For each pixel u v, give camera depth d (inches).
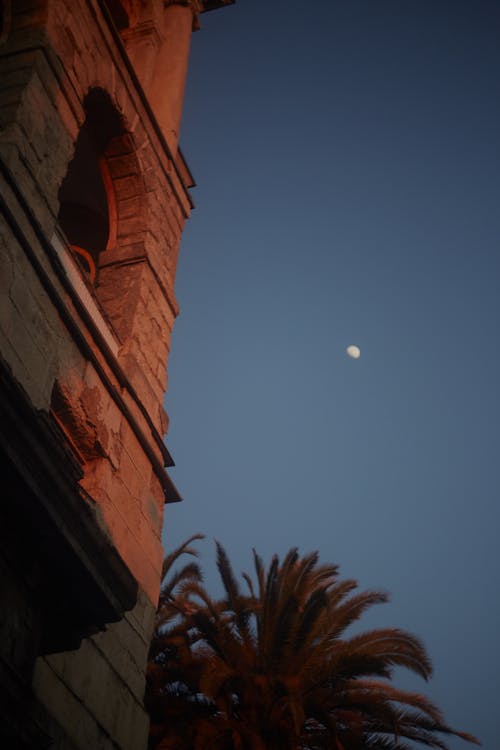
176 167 772.6
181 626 975.6
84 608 320.5
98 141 701.9
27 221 504.1
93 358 550.6
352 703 901.8
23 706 291.9
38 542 306.2
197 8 931.3
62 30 606.2
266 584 967.6
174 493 625.0
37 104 552.7
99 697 482.6
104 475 545.3
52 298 511.5
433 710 911.7
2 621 291.6
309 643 918.4
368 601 940.6
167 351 679.1
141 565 560.4
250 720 892.0
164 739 868.0
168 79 832.9
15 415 294.7
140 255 681.6
